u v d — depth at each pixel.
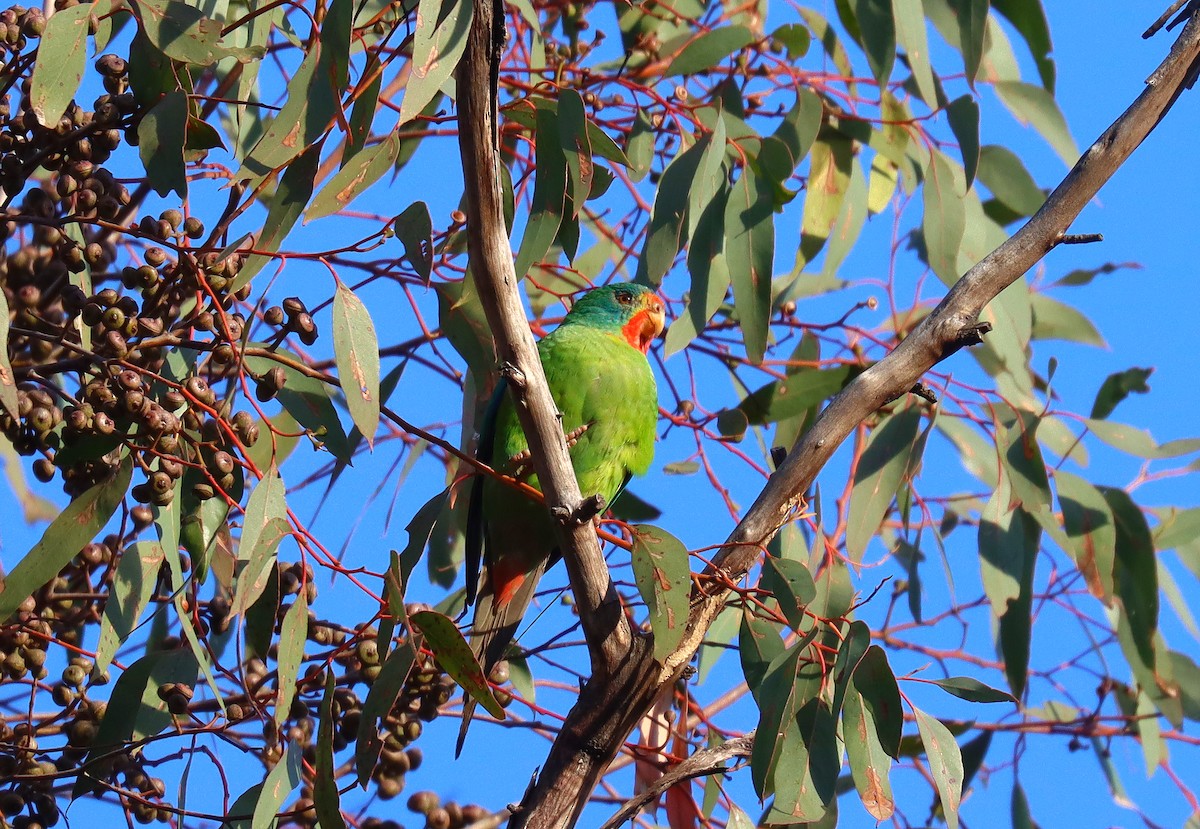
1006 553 8.15
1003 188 9.12
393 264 6.86
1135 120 5.94
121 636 6.14
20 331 6.20
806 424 8.78
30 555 5.71
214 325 6.12
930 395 6.30
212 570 7.00
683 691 7.90
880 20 8.12
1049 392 8.27
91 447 5.75
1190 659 9.00
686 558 5.66
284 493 5.88
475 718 7.62
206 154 6.55
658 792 6.08
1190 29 5.90
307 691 6.74
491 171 5.12
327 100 5.87
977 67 7.97
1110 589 8.01
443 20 5.34
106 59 6.25
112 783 6.20
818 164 9.06
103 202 6.21
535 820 5.82
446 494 6.65
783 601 6.31
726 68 9.27
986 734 9.16
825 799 5.82
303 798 7.03
